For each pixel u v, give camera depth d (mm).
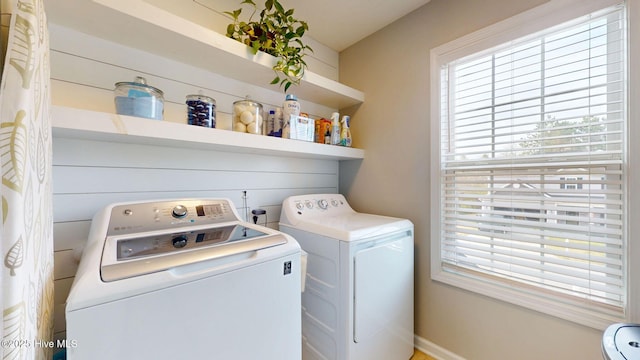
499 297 1366
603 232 1077
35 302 505
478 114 1472
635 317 1003
